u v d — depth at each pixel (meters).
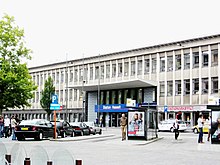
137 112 29.56
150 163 15.66
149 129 30.33
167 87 61.44
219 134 26.44
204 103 56.00
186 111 57.94
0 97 41.34
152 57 64.12
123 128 30.02
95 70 74.50
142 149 22.45
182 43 59.38
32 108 90.25
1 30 41.47
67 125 37.12
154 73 63.56
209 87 55.47
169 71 61.28
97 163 15.44
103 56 72.81
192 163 15.84
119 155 18.77
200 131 27.61
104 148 22.92
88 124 42.94
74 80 79.00
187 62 58.78
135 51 66.88
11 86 41.50
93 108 75.19
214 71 54.97
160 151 21.22
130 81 61.69
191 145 25.81
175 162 16.11
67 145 25.19
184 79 59.00
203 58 56.72
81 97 77.69
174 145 25.84
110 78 71.25
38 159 8.37
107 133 46.41
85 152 20.20
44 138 31.86
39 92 88.62
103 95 73.44
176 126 31.33
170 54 61.31
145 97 65.56
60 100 82.81
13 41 42.00
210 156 18.78
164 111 56.38
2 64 41.12
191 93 57.72
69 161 7.76
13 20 42.50
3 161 9.46
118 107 68.88
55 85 84.00
